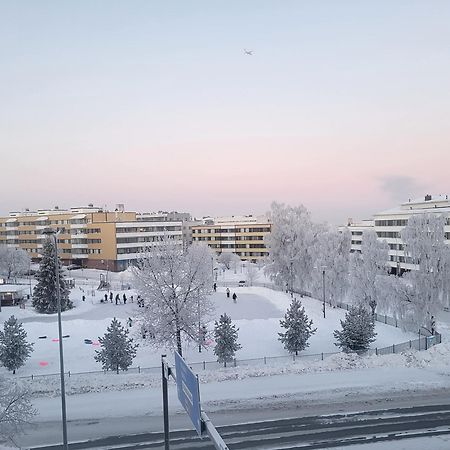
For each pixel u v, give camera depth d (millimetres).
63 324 44125
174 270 31391
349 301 55656
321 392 22719
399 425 18938
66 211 132875
